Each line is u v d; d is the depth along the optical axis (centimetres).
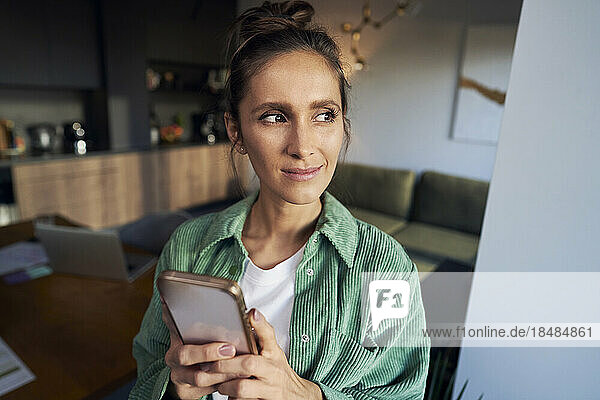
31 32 338
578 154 71
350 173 355
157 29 436
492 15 295
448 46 318
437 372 124
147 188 411
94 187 367
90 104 419
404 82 342
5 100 363
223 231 62
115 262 147
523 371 85
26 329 118
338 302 56
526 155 76
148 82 447
